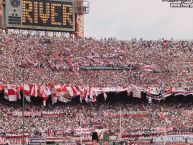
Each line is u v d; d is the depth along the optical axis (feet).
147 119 396.16
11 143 346.13
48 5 452.76
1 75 395.34
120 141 329.93
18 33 456.86
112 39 475.31
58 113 386.93
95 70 431.02
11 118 371.56
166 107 417.69
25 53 430.61
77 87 399.03
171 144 360.89
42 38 456.04
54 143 339.98
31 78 400.26
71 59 433.48
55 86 394.73
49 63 424.05
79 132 357.00
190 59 458.09
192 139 372.58
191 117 404.98
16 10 443.73
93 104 407.85
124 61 442.50
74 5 463.42
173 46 475.31
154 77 429.79
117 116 394.73
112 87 406.82
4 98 386.73
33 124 367.66
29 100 386.73
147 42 476.54
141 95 414.82
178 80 428.15
